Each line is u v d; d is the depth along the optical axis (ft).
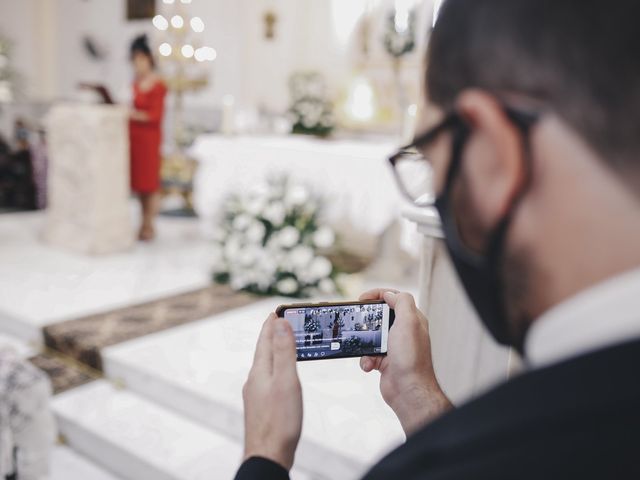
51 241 18.49
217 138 17.72
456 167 1.25
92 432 9.04
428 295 4.11
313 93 18.66
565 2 1.07
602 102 1.03
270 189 14.15
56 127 17.92
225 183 16.94
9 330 12.68
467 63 1.18
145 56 18.78
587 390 0.95
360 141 19.92
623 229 1.04
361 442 6.98
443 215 1.32
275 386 2.09
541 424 0.97
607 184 1.04
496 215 1.17
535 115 1.09
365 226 14.52
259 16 24.31
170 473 8.10
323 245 13.76
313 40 22.99
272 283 13.94
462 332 4.01
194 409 9.37
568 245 1.10
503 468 0.97
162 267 16.53
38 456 7.20
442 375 4.09
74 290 14.34
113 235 17.85
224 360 10.00
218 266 15.19
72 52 30.94
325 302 2.77
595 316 1.04
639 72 1.01
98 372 10.84
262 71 24.57
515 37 1.11
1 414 6.81
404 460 1.10
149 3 27.61
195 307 13.10
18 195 24.31
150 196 19.38
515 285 1.21
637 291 1.00
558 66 1.06
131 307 13.15
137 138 18.63
